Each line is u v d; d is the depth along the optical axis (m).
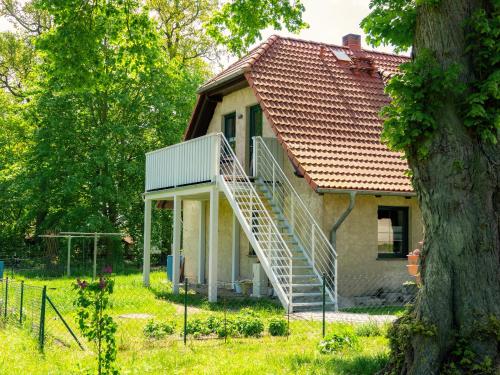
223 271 22.19
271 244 16.27
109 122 33.50
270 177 18.14
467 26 7.53
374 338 10.66
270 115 17.20
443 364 7.02
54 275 28.69
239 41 14.21
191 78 36.81
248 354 9.61
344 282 16.66
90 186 33.12
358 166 16.72
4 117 38.88
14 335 11.09
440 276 7.26
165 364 8.98
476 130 7.38
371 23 8.62
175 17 38.62
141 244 35.09
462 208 7.32
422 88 7.40
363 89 19.91
